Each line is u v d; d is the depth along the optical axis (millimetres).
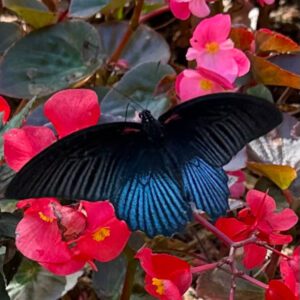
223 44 624
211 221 553
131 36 766
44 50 733
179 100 650
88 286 687
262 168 620
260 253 546
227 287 603
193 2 644
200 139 503
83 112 514
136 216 481
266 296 526
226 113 494
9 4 739
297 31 894
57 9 797
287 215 542
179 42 854
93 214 500
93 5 726
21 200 505
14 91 713
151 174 490
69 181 473
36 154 483
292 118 667
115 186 484
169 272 514
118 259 617
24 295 586
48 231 501
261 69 670
